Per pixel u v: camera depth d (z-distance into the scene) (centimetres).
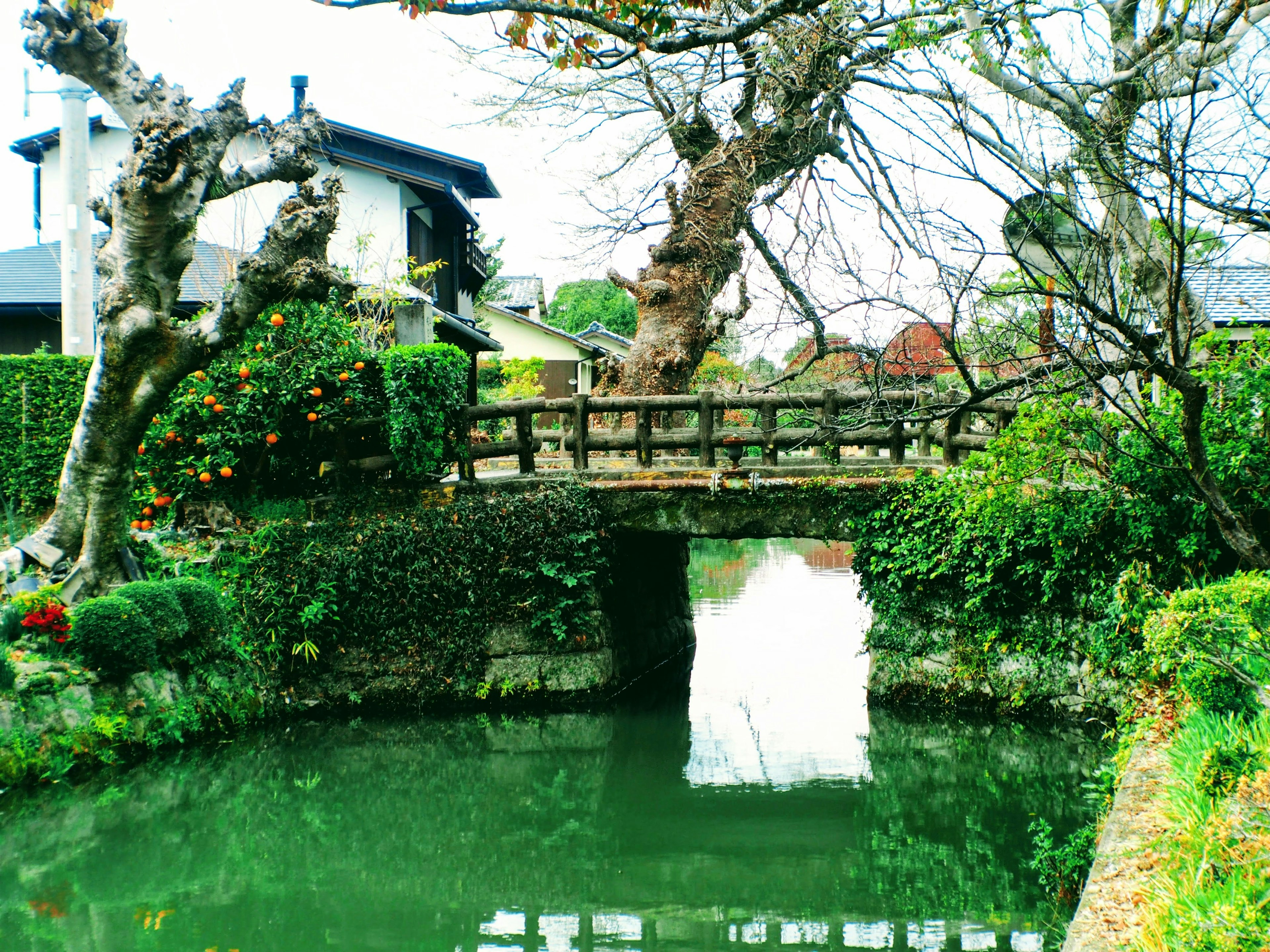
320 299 1018
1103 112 657
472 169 2253
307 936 630
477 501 1202
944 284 677
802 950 617
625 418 1677
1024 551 1082
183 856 759
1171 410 943
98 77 965
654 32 790
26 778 816
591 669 1195
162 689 964
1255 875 404
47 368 1295
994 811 848
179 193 936
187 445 1201
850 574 2541
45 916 648
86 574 992
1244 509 927
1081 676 1062
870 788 920
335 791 918
